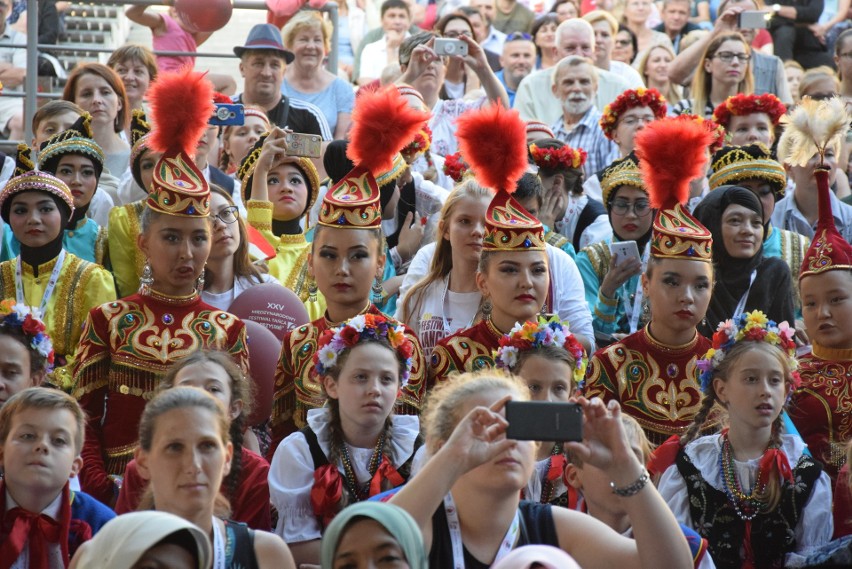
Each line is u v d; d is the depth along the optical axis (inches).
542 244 484.1
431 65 745.6
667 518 321.1
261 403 487.2
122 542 283.7
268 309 522.9
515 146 483.2
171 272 479.8
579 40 828.6
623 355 500.4
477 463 310.3
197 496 347.3
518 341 436.1
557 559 289.7
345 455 430.0
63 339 527.5
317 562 417.4
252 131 692.1
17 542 370.3
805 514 434.6
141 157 595.5
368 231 487.2
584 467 384.5
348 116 794.2
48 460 376.2
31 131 780.0
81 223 578.2
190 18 793.6
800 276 522.0
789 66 916.0
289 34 795.4
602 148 763.4
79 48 797.2
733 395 446.3
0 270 537.0
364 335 434.3
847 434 496.1
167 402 357.1
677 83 864.3
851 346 505.4
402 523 290.7
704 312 495.8
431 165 681.6
